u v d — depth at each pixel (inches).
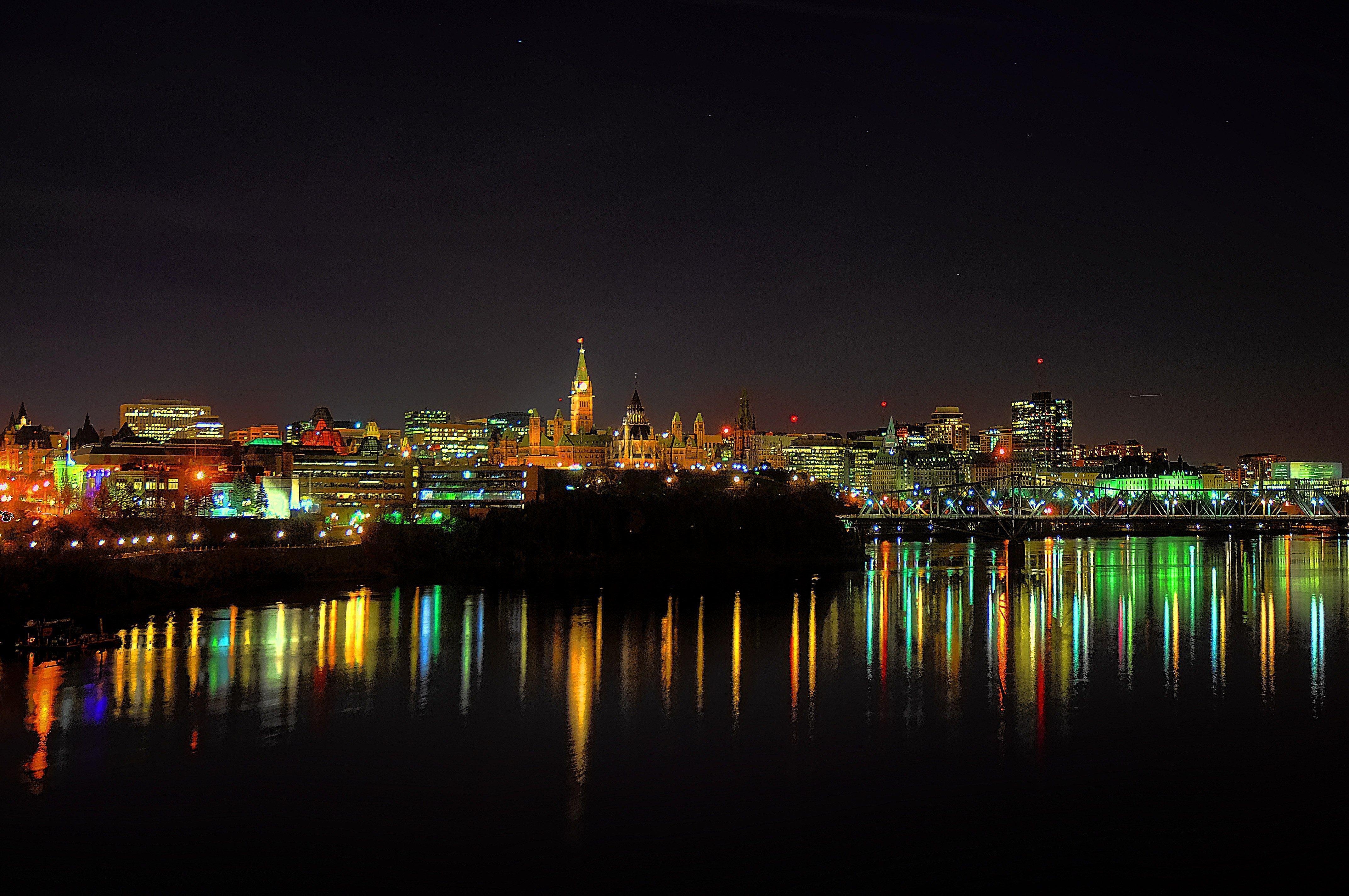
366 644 5787.4
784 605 7785.4
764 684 4901.6
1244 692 4717.0
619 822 3127.5
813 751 3816.4
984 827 3112.7
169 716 4151.1
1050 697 4638.3
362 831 3036.4
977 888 2733.8
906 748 3863.2
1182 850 2957.7
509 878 2763.3
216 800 3248.0
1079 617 7111.2
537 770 3570.4
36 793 3289.9
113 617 6550.2
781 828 3100.4
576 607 7578.7
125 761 3592.5
